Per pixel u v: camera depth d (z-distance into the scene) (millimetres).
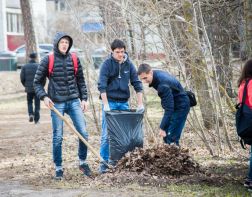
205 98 15375
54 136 11992
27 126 22953
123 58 12148
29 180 12062
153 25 14773
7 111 29328
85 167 12195
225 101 15562
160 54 15109
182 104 12016
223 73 15430
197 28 13938
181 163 11484
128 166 11477
